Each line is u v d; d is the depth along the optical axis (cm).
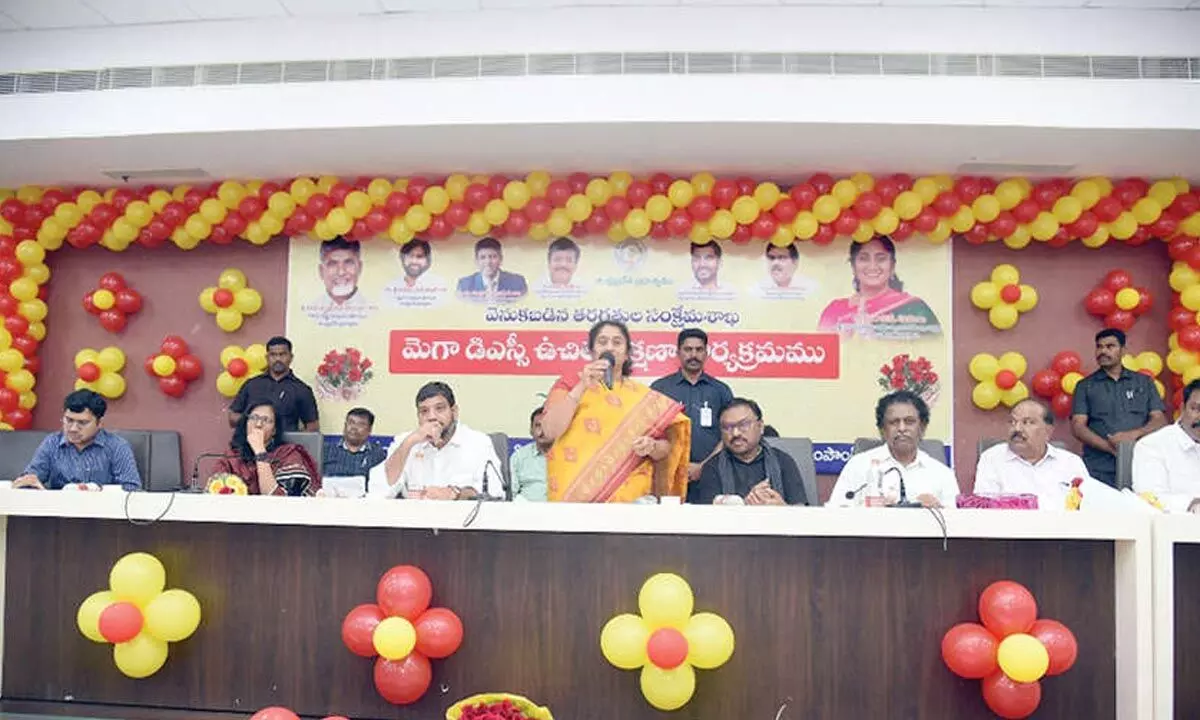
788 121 365
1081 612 183
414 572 185
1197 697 180
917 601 184
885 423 281
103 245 482
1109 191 426
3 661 202
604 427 257
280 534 196
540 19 373
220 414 486
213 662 196
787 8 368
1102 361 422
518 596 189
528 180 430
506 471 344
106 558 201
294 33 382
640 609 179
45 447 314
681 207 428
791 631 184
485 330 473
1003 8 365
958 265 462
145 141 396
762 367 462
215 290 471
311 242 483
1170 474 313
